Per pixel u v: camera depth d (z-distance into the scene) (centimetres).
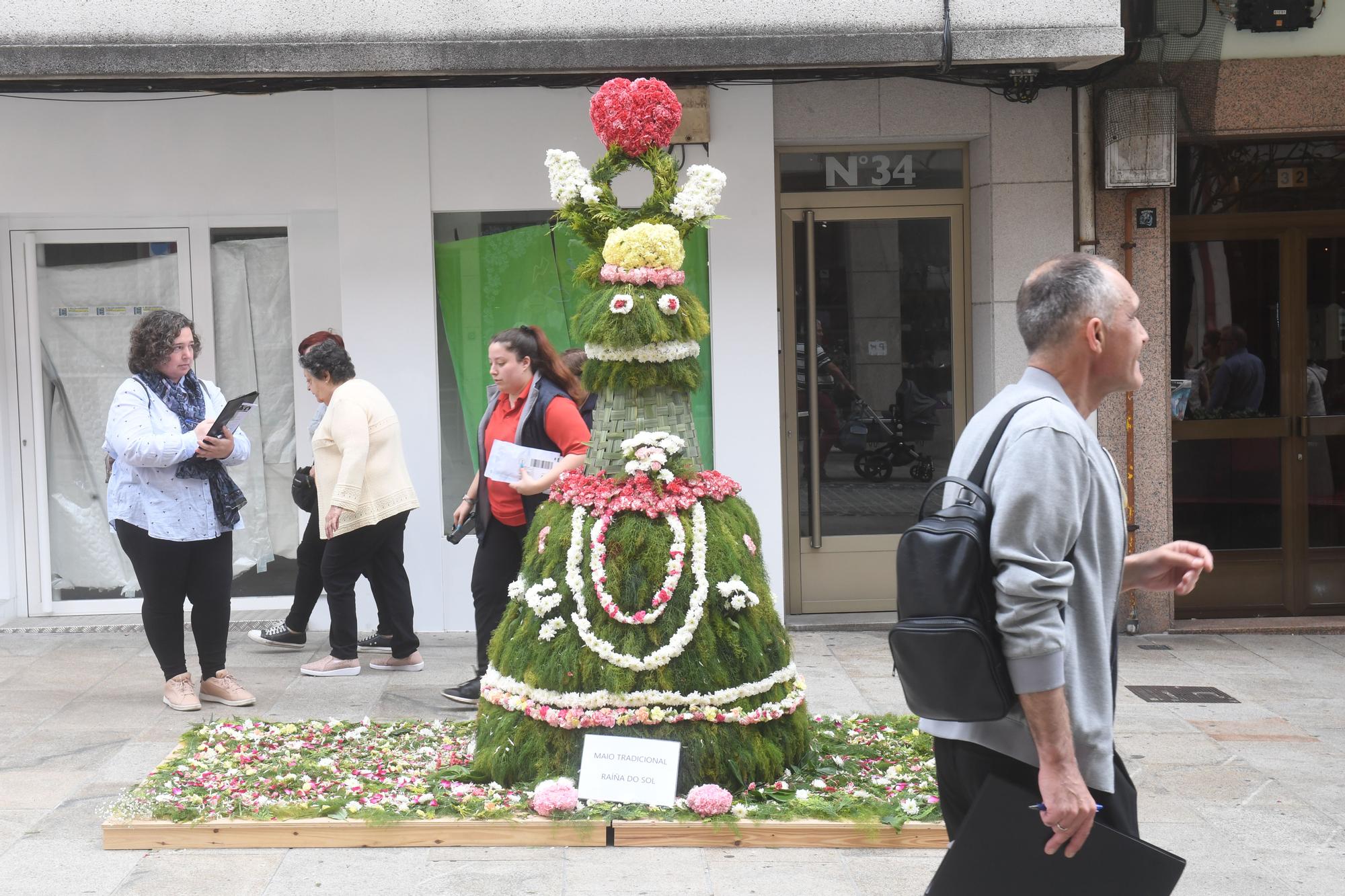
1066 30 693
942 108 772
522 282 779
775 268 766
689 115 748
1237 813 481
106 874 405
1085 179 768
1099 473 262
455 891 390
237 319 798
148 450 561
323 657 708
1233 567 838
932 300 824
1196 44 740
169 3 691
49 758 527
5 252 782
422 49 686
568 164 456
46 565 802
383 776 475
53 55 678
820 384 827
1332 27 773
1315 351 832
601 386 453
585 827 423
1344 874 421
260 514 809
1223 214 817
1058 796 249
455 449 787
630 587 433
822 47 691
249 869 408
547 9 696
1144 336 273
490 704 468
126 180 758
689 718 436
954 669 253
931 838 425
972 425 279
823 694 646
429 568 768
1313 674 708
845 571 834
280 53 683
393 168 754
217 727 543
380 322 759
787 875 404
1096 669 262
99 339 798
